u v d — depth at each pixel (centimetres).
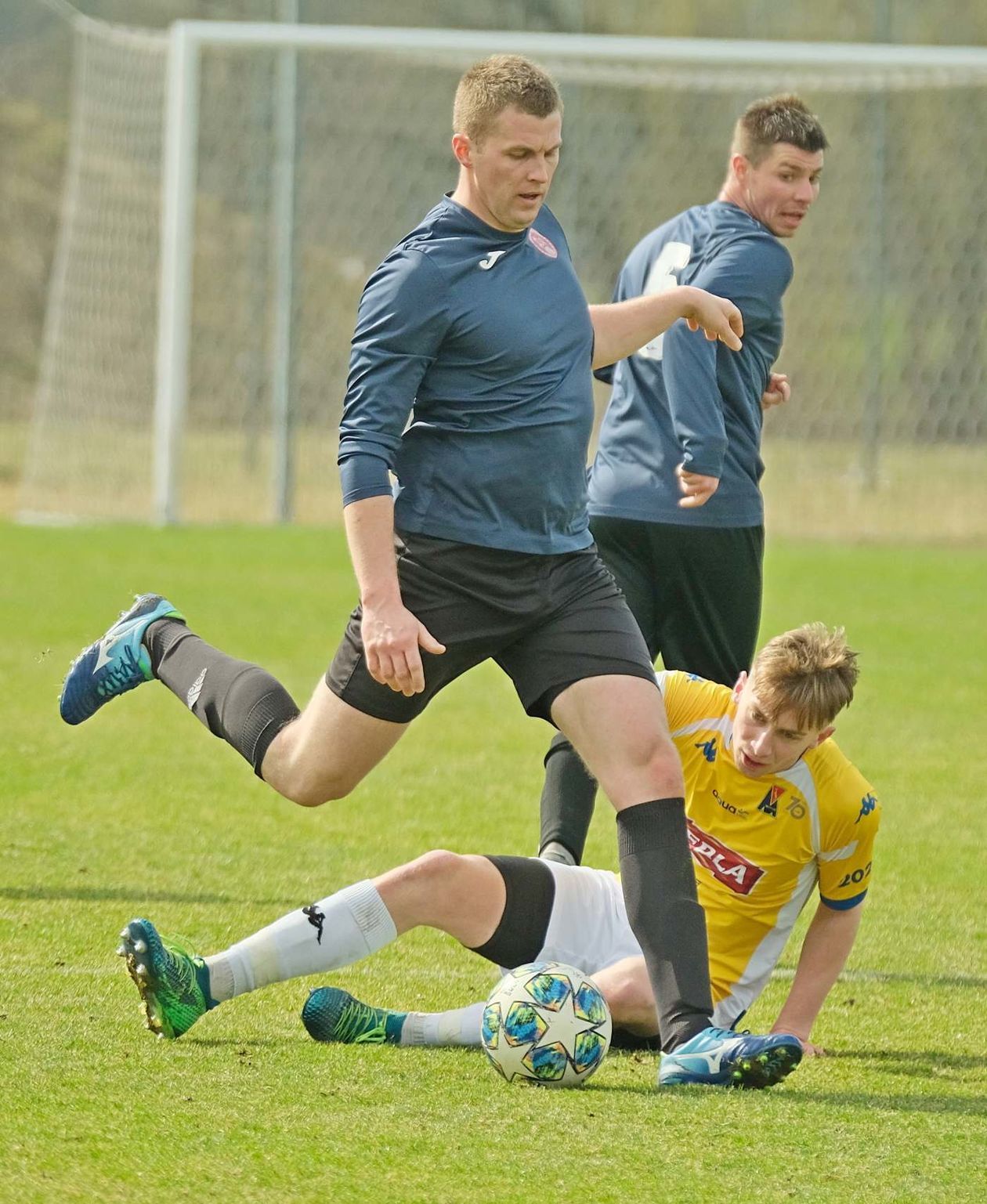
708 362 1691
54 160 10438
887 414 7044
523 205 1286
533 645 1341
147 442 6950
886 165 7212
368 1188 1004
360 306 1303
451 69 7950
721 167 7569
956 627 4178
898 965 1655
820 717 1313
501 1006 1232
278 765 1373
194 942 1619
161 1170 1022
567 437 1324
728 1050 1209
